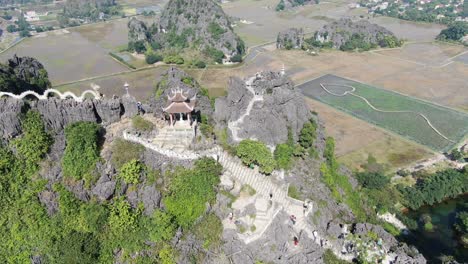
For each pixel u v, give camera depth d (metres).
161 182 78.44
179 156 80.38
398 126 162.00
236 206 77.81
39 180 77.12
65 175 77.69
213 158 82.12
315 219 86.00
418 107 179.75
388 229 100.00
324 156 107.81
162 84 112.19
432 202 114.25
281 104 101.56
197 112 100.62
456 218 106.44
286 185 88.81
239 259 71.75
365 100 188.12
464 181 119.25
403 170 129.25
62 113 83.81
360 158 137.25
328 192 97.00
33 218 74.19
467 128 159.88
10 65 120.00
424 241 100.56
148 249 73.25
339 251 83.25
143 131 87.00
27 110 81.94
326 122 165.50
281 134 97.50
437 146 146.75
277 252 74.06
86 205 75.75
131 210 74.94
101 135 84.81
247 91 101.88
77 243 71.44
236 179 82.19
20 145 78.44
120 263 72.69
